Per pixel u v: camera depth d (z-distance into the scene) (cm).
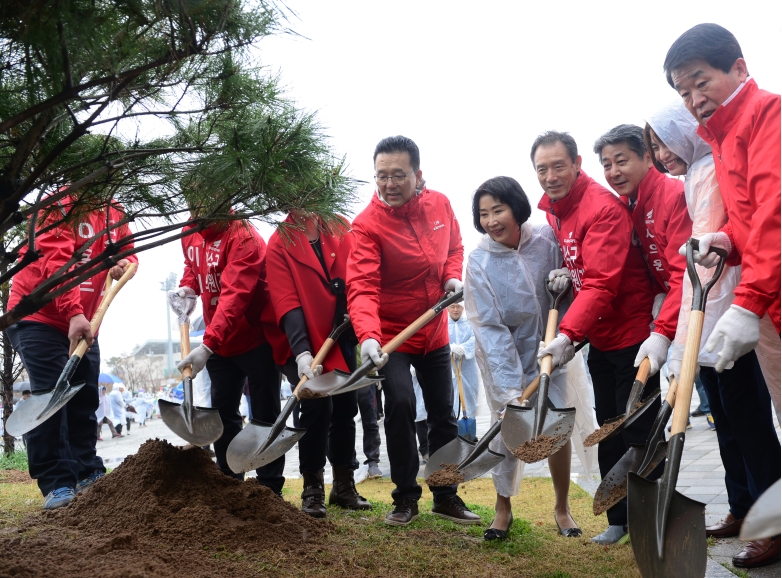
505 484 399
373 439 704
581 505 499
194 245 468
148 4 225
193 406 418
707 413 843
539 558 350
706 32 297
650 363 352
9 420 407
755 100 283
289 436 396
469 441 405
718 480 538
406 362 433
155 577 270
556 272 413
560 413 349
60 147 244
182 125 287
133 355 6775
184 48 239
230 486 372
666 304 363
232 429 477
